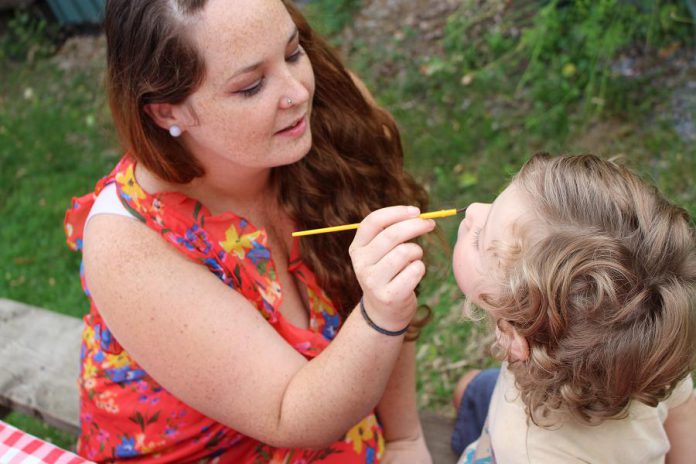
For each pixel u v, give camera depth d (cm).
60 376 226
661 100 379
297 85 145
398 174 192
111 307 152
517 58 418
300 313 180
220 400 153
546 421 141
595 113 381
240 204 171
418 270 137
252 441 174
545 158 144
